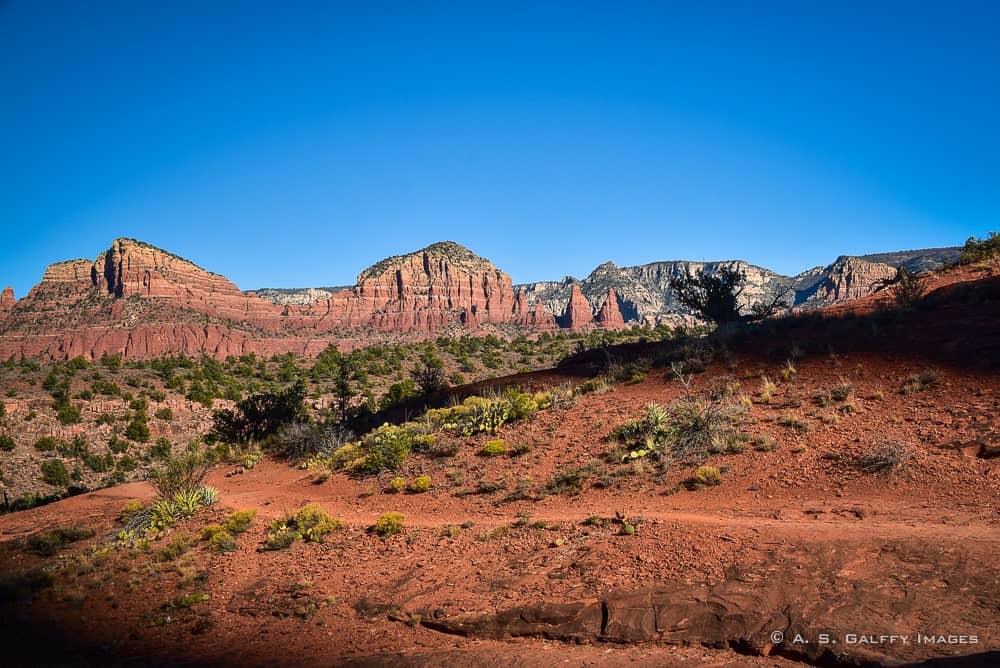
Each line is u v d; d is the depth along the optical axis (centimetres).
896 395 1422
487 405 2047
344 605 1116
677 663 752
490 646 904
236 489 2250
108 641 1164
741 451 1366
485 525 1318
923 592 750
